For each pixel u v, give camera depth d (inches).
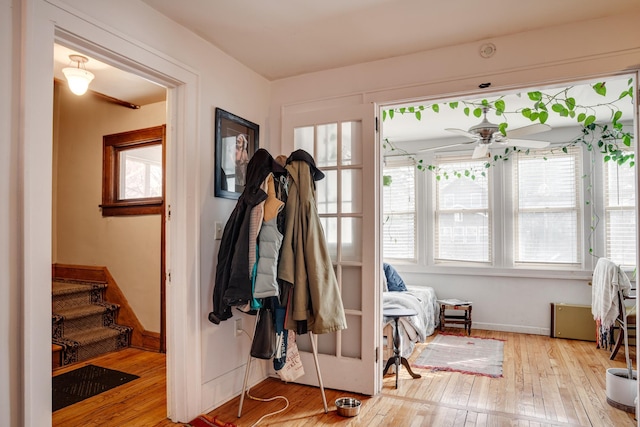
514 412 101.3
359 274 111.9
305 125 117.8
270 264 89.0
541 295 188.1
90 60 107.7
